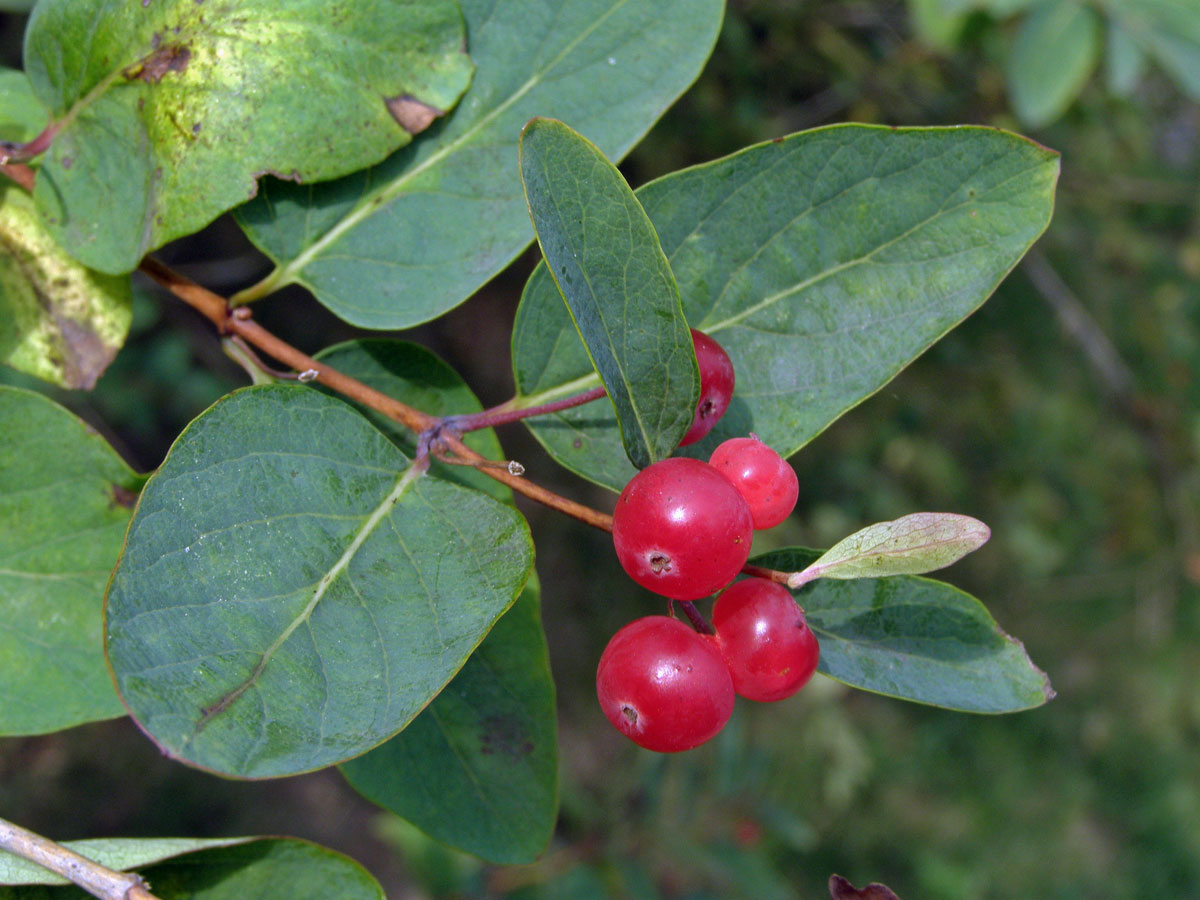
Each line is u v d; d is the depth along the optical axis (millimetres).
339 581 99
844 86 371
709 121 354
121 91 112
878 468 461
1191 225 489
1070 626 524
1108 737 521
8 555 113
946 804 481
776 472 101
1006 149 108
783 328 112
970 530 94
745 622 99
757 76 367
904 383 467
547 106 116
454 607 99
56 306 121
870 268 111
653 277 98
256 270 349
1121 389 418
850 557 98
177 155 110
